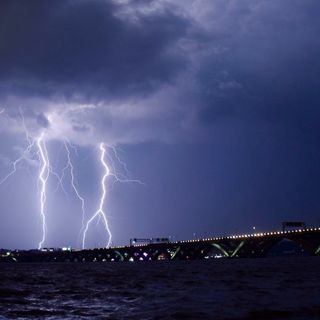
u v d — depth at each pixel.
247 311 24.89
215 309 26.31
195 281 54.38
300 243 144.88
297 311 24.16
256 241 161.75
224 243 172.62
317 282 46.50
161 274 77.44
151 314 25.03
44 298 36.12
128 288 46.09
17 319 24.05
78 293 40.69
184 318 23.06
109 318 23.88
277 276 60.00
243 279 55.75
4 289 46.38
